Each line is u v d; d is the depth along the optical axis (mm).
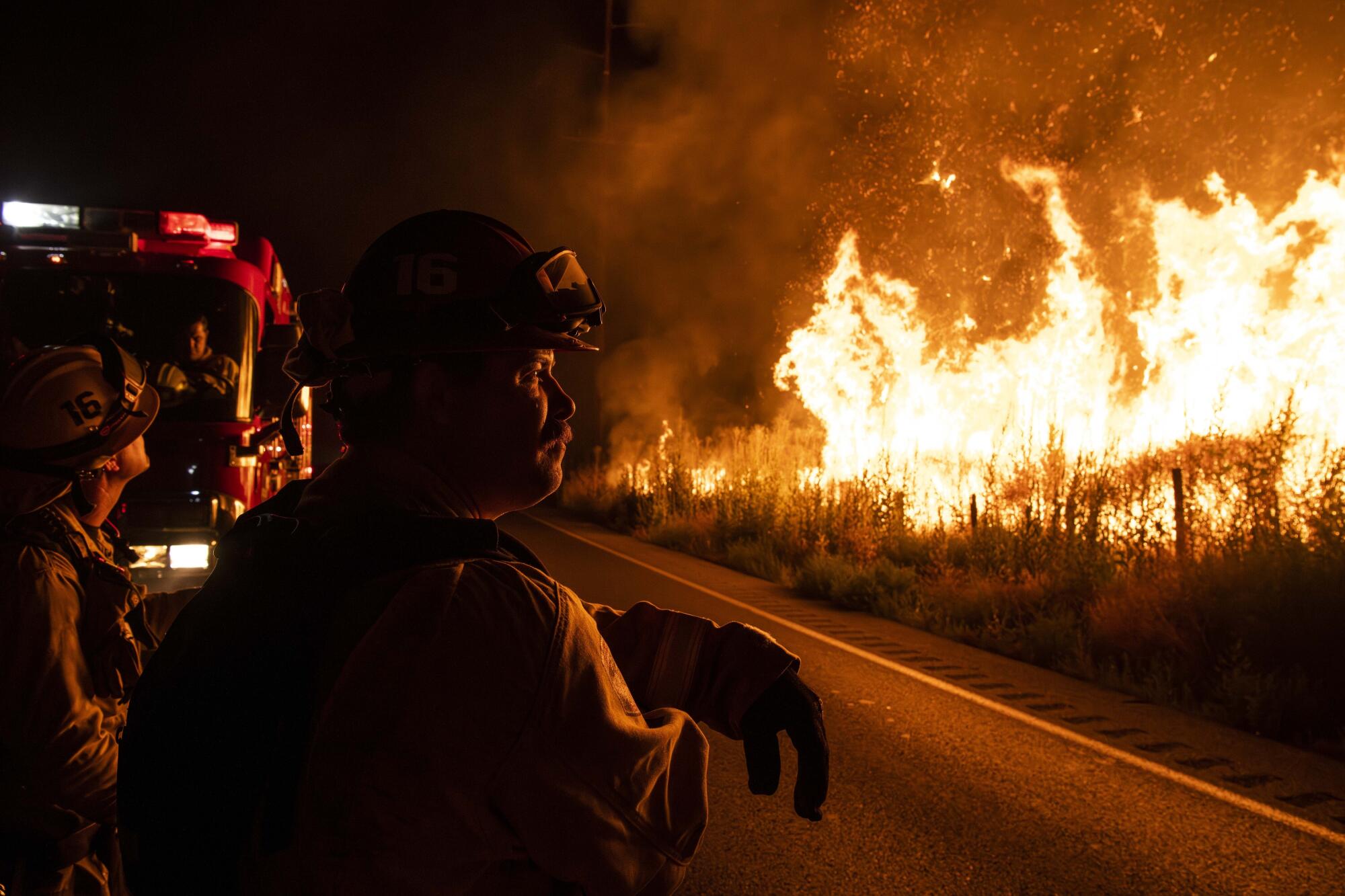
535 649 856
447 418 1002
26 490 1748
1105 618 7809
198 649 908
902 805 4422
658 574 12406
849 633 8695
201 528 6273
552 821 836
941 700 6344
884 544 12555
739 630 1056
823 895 3520
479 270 984
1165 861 3877
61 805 1658
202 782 854
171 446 6418
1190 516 9469
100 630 1724
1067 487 11523
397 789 797
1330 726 5820
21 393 1745
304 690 841
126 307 6734
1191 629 7387
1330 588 6949
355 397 1025
